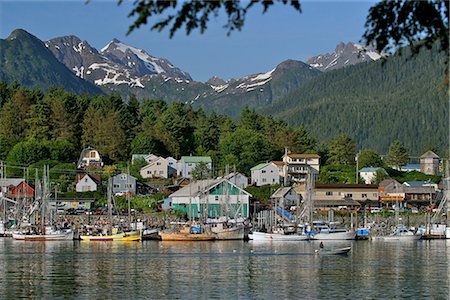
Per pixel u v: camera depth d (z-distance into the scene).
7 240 141.38
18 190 181.50
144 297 65.88
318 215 177.62
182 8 19.41
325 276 80.94
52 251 114.19
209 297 65.88
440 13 20.83
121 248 121.12
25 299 64.69
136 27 19.09
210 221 156.88
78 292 68.75
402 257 104.94
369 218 175.25
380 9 21.47
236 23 19.62
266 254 108.81
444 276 81.00
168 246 125.94
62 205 190.88
